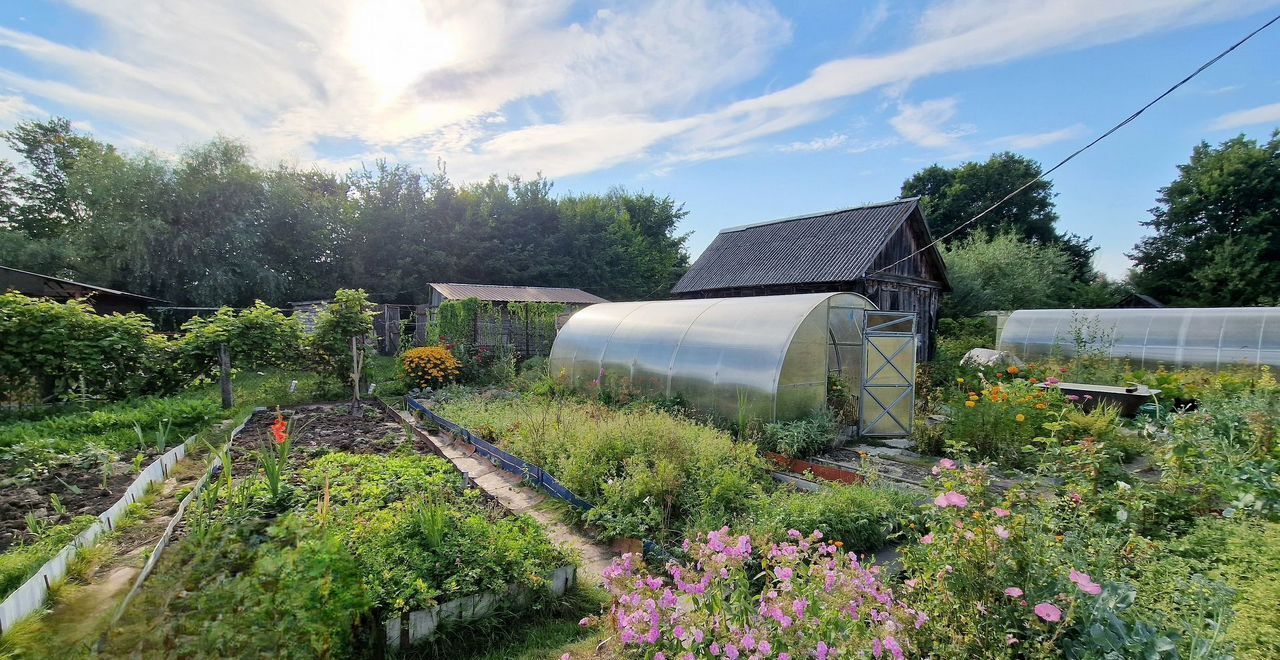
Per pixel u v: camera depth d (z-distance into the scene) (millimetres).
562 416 8117
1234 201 28328
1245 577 3160
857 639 2373
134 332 10344
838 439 8734
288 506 5000
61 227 28922
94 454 6133
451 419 9453
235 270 25250
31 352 9172
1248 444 5773
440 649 3412
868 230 18625
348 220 30812
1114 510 4465
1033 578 2668
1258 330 13305
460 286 22516
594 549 4988
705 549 2918
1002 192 35188
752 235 22672
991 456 7535
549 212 34656
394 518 4156
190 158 25188
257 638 2191
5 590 3479
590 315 13391
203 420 8445
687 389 9523
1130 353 15172
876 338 9352
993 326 23000
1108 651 2373
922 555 3109
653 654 2688
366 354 13039
